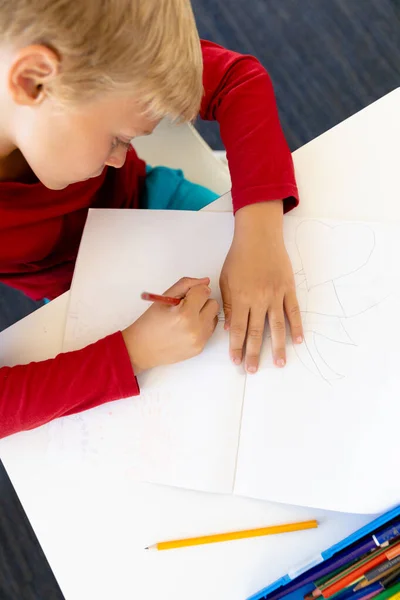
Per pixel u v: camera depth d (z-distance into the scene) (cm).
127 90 50
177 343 61
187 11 51
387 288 62
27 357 68
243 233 67
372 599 52
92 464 61
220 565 57
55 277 89
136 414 61
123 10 45
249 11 144
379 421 57
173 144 91
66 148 56
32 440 63
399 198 66
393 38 136
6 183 69
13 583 119
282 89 137
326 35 139
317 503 55
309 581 53
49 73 48
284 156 69
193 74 54
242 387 60
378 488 55
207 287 63
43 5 43
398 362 59
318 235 66
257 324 63
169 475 59
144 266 68
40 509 60
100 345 63
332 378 59
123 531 59
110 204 89
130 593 57
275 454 57
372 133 69
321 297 63
